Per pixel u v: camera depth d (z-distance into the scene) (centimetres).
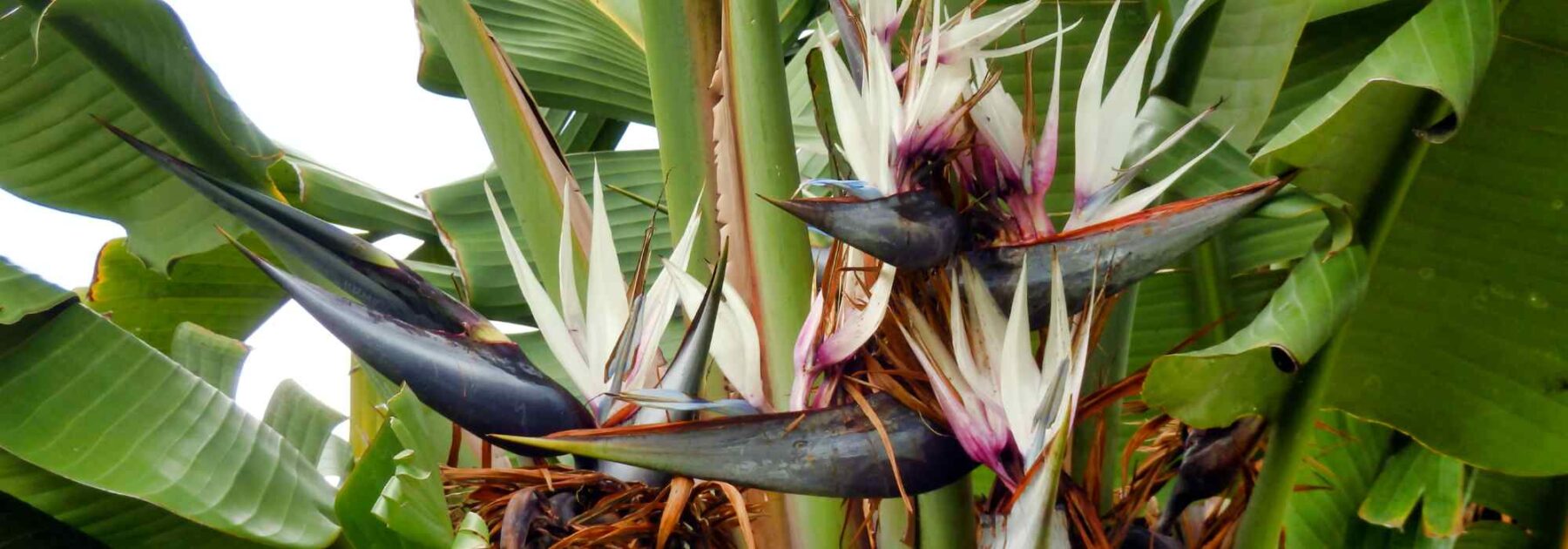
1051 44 251
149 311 312
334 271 177
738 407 174
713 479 160
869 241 165
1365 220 202
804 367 172
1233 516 223
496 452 216
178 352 259
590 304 179
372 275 176
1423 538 289
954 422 165
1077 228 175
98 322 214
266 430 215
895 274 170
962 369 166
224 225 259
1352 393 238
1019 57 251
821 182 175
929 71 174
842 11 183
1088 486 218
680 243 188
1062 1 251
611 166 300
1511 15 220
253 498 205
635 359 179
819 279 196
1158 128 216
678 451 159
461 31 203
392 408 184
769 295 194
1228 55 240
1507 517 305
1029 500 158
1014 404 163
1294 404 204
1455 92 185
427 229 295
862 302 177
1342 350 236
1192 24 231
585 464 187
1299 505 305
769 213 195
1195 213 169
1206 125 216
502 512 194
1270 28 236
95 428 205
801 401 172
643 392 172
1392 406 237
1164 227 169
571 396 173
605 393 172
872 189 174
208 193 179
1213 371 196
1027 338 163
